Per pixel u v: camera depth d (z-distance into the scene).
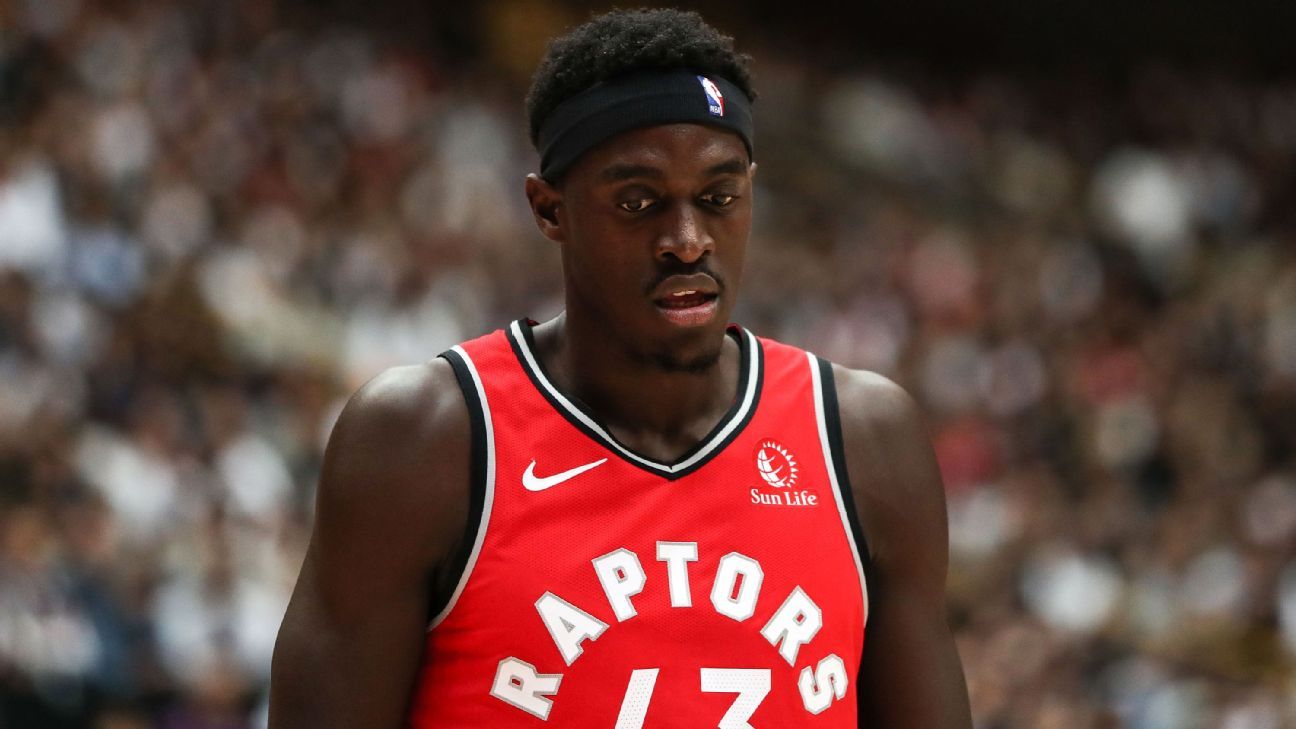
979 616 18.67
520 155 28.38
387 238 23.45
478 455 4.19
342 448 4.19
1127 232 35.12
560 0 33.94
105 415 16.20
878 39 40.34
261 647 14.59
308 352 19.77
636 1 35.12
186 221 20.34
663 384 4.30
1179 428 27.03
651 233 4.12
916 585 4.52
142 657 13.50
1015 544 21.41
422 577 4.15
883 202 33.97
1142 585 21.08
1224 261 34.53
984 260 32.00
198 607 14.30
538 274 24.78
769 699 4.12
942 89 39.72
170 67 23.25
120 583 13.87
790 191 33.03
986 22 41.22
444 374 4.30
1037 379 27.97
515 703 4.05
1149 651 18.91
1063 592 20.17
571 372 4.42
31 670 12.46
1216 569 21.47
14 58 20.84
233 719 13.87
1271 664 19.38
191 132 22.34
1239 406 28.62
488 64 31.89
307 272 21.28
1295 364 30.03
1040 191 36.50
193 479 16.00
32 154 19.41
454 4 32.09
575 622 4.06
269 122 24.08
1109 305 31.78
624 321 4.20
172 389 17.44
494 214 25.66
